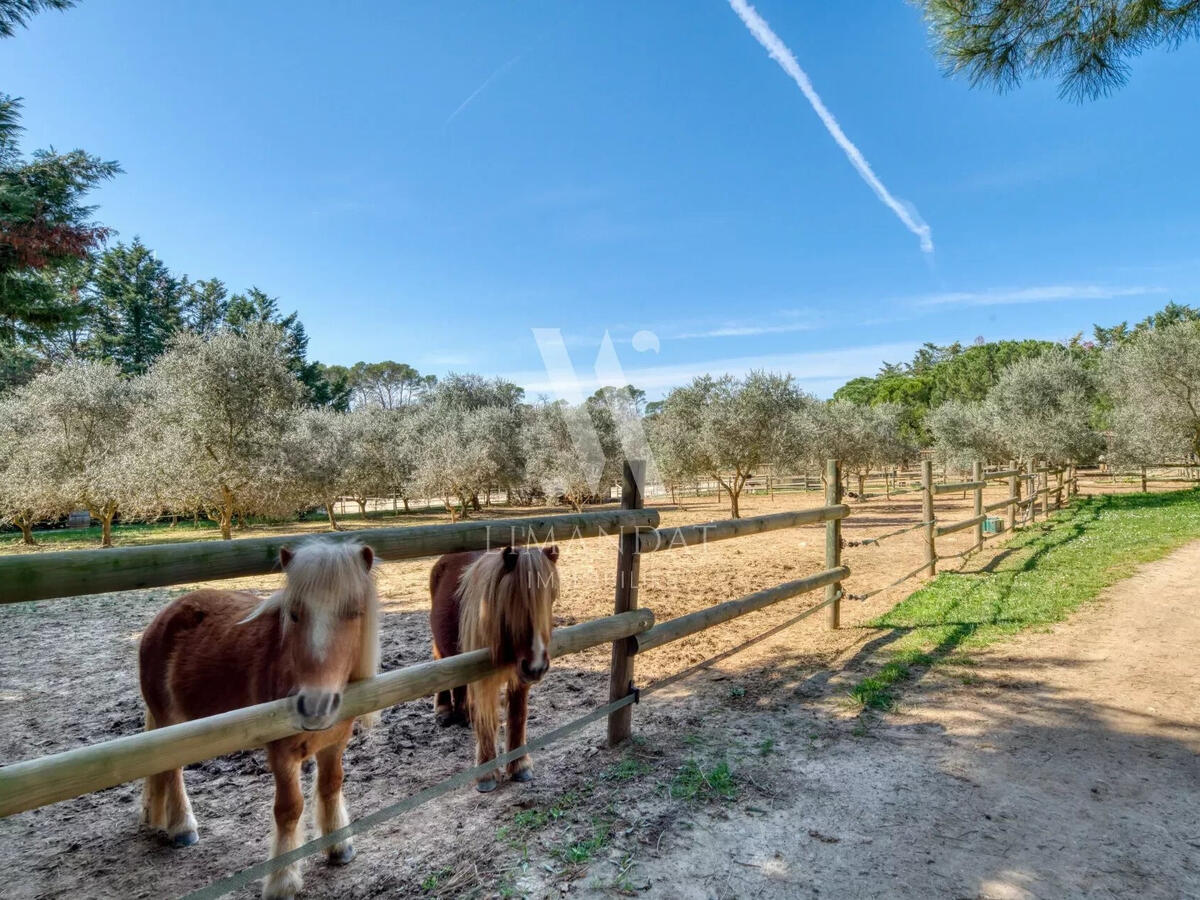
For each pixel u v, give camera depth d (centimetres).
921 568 764
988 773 303
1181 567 774
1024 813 266
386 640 635
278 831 227
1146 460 1964
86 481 1692
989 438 2342
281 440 1675
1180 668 436
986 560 909
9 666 575
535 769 331
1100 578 718
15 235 885
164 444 1571
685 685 466
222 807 312
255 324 1722
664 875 232
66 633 716
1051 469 1638
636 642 354
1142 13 433
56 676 542
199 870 258
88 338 3878
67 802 321
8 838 284
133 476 1556
